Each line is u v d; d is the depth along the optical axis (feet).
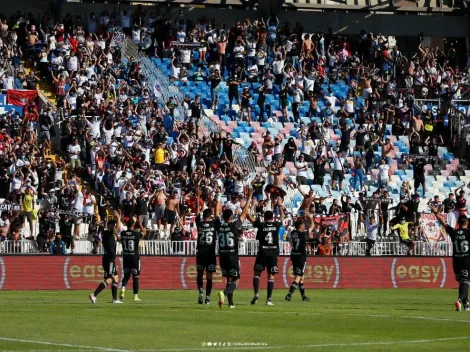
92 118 327.26
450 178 368.07
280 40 403.54
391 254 299.99
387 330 140.05
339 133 377.30
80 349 113.39
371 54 415.23
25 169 293.84
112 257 191.72
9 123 313.53
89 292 243.60
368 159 358.43
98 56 361.51
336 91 400.47
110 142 316.19
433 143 374.22
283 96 381.19
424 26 441.27
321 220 299.99
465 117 384.88
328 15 430.61
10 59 351.05
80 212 281.54
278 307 185.47
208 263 188.96
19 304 189.06
